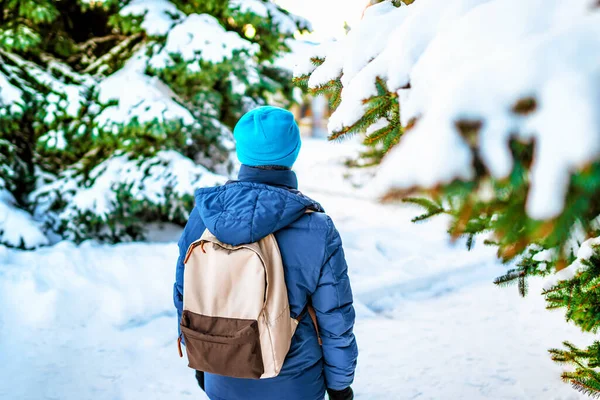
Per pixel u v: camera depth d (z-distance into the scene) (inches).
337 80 51.8
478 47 32.1
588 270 56.2
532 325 127.0
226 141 189.9
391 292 148.9
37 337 111.3
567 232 30.2
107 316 122.0
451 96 28.4
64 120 165.2
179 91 181.3
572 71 25.6
